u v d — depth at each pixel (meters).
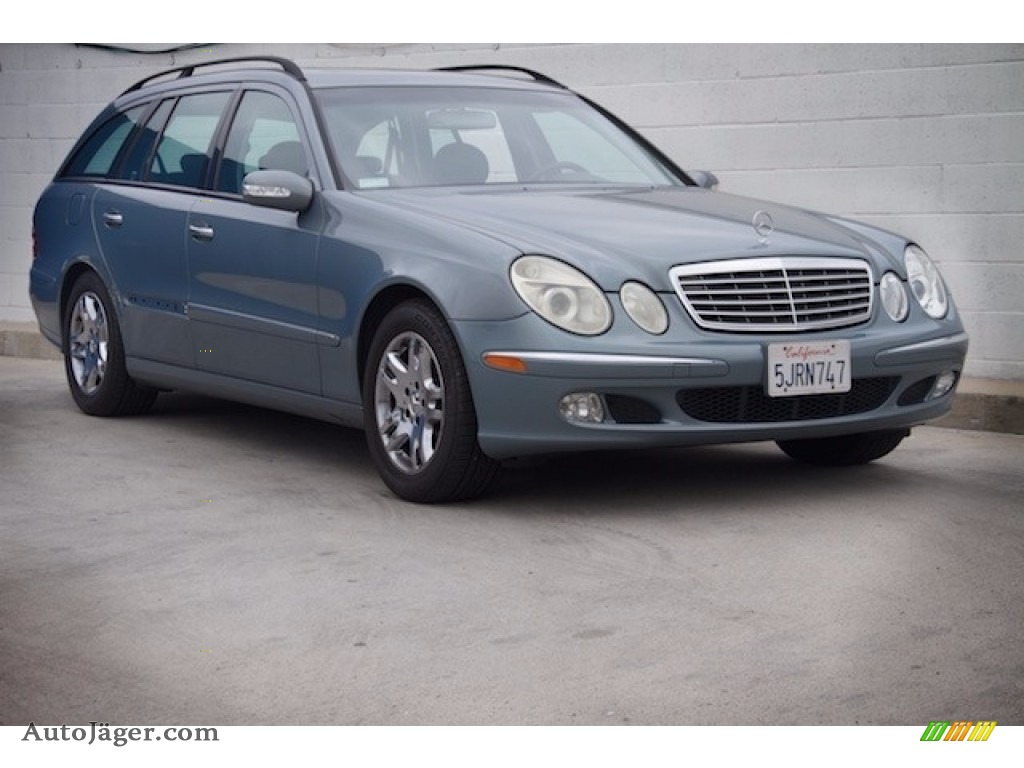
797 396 5.07
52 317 7.35
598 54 8.48
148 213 6.60
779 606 4.05
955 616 3.95
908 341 5.29
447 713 3.33
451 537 4.82
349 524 5.01
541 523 4.99
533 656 3.68
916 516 5.07
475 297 4.95
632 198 5.73
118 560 4.59
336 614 4.04
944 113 7.56
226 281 6.09
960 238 7.59
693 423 4.96
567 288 4.88
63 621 3.99
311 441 6.55
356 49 9.25
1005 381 7.39
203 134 6.53
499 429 4.95
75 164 7.42
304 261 5.65
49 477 5.81
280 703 3.41
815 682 3.47
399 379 5.27
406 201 5.48
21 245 10.75
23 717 3.34
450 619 3.98
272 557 4.61
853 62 7.76
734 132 8.12
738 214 5.55
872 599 4.11
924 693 3.40
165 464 6.05
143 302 6.64
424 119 6.01
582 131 6.37
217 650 3.76
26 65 10.55
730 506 5.21
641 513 5.12
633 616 3.98
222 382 6.25
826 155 7.88
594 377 4.82
